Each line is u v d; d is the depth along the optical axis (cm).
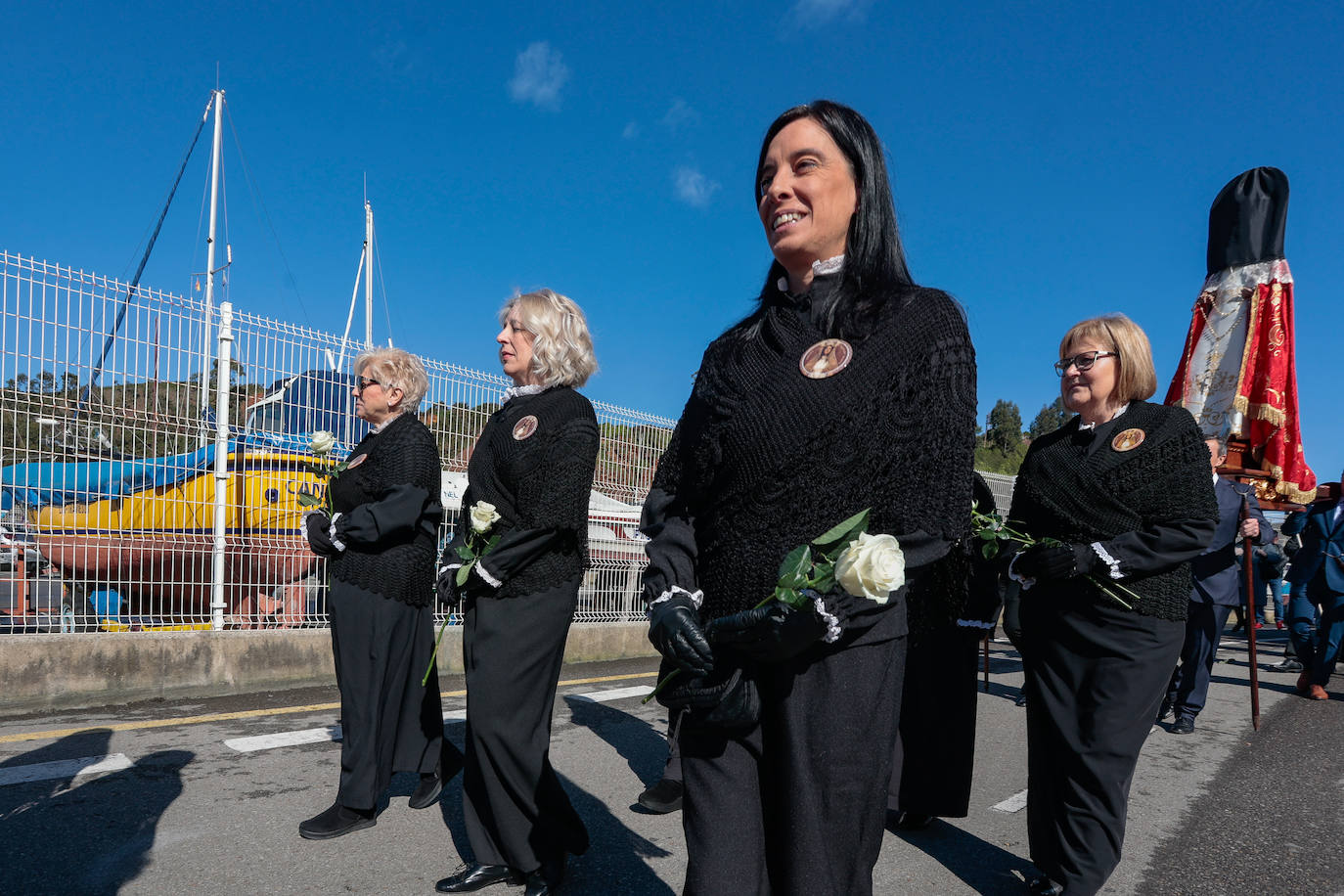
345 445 581
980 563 319
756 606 143
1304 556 709
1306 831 353
